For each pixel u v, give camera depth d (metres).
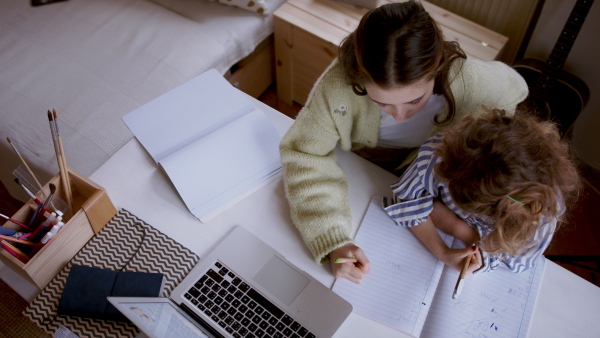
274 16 1.65
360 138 1.08
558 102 1.60
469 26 1.62
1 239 0.82
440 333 0.85
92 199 0.89
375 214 0.99
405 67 0.72
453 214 0.97
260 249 0.93
